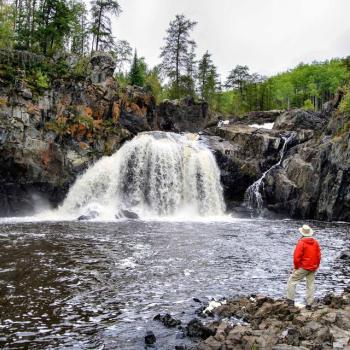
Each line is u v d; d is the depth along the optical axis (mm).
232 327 9961
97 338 9820
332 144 43812
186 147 50125
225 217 46625
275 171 49688
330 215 42500
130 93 57219
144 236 26328
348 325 9852
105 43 71500
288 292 12555
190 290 14156
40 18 60719
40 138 42875
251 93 103875
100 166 46656
